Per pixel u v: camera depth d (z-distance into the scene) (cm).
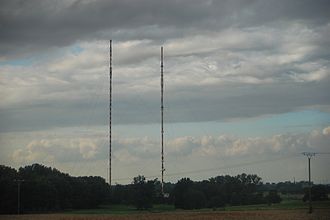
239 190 16788
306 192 14912
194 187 15612
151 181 15138
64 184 14638
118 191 15412
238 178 17050
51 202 14075
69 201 14588
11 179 13675
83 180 15212
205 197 15412
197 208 14738
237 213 11275
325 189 14512
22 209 13588
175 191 14962
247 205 16188
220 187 16300
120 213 12356
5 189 13438
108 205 15175
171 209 14425
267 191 17900
